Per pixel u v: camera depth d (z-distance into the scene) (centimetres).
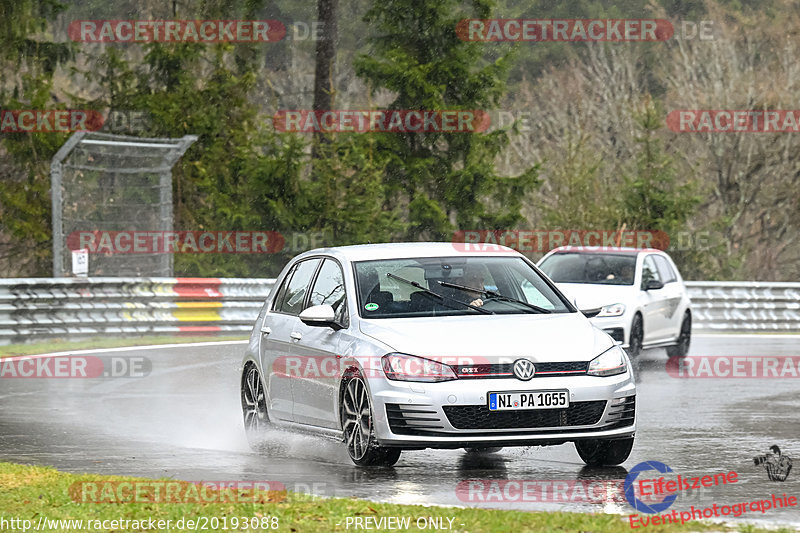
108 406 5212
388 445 3447
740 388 6059
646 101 15275
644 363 7462
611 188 14912
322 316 3691
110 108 14600
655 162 15200
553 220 14475
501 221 14438
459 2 14550
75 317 8306
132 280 8731
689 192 15238
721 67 18362
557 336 3575
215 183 13962
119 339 8475
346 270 3872
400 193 14562
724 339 9388
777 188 17888
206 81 14750
